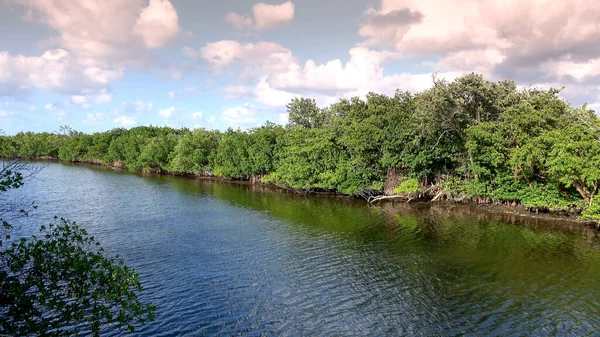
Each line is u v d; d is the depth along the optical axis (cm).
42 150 14888
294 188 7319
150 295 2502
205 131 10719
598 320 2194
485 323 2178
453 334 2069
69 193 6775
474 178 5506
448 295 2548
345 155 6425
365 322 2200
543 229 4216
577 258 3247
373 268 3044
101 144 13562
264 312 2303
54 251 1462
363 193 6362
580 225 4359
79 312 1354
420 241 3794
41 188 7338
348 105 7594
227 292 2575
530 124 4500
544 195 4712
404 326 2156
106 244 3625
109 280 1432
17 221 4344
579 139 4138
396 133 5712
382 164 6012
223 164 9050
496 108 5284
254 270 2986
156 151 10619
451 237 3934
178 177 9925
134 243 3672
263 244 3684
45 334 1262
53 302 1317
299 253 3416
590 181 3991
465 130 4988
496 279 2808
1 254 1414
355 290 2630
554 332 2072
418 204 5822
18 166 1512
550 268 3017
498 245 3634
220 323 2161
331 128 6662
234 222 4622
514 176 5022
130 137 12506
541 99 4722
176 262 3145
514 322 2183
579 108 4869
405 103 6794
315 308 2364
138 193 6944
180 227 4344
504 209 5156
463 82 4962
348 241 3800
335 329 2125
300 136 7031
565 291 2586
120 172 11088
